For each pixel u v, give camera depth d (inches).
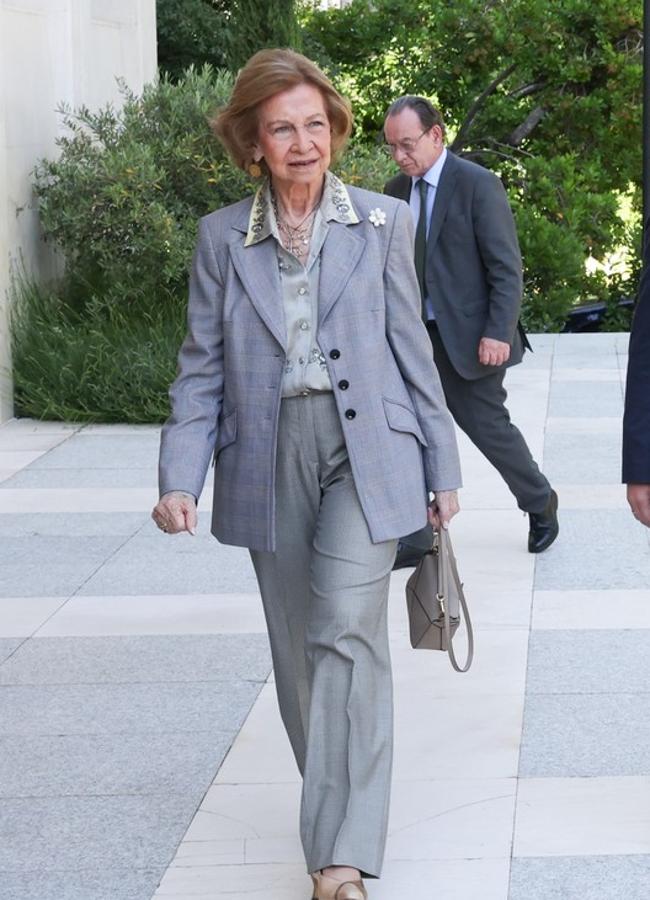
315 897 159.2
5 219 502.0
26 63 521.0
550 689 234.8
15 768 210.4
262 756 212.4
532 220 761.6
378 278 163.9
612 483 383.6
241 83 159.9
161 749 215.9
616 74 805.9
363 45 850.8
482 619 272.5
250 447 165.2
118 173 505.7
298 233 163.9
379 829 159.2
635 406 160.9
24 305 512.4
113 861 180.2
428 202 300.5
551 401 503.2
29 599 297.0
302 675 175.3
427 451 168.4
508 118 821.2
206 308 167.3
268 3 636.7
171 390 169.0
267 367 163.3
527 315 753.0
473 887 169.5
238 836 186.2
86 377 498.6
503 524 345.4
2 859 181.6
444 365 301.9
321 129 159.9
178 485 163.9
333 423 164.2
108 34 612.1
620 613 275.0
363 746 161.3
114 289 521.3
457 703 229.5
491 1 823.7
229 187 516.4
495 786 197.6
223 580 308.0
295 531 169.0
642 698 230.2
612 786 196.7
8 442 468.4
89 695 239.9
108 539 344.8
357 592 161.9
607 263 826.8
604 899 166.1
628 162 823.7
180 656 258.2
